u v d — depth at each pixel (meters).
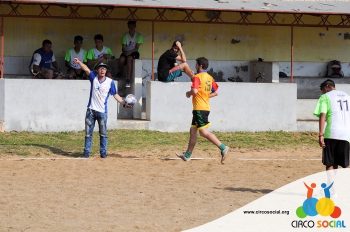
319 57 38.38
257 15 36.88
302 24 35.94
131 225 16.66
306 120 34.38
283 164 26.02
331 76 38.19
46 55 32.72
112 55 34.25
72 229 16.23
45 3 30.66
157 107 32.19
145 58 35.97
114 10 35.00
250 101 33.16
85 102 31.52
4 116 30.78
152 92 32.12
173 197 19.83
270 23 35.84
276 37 37.69
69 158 26.12
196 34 36.66
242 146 30.00
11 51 34.38
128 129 31.86
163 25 36.19
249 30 37.34
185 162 25.89
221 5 32.94
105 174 23.25
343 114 20.03
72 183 21.64
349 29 38.31
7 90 30.78
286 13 33.03
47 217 17.33
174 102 32.31
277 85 33.41
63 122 31.31
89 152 26.42
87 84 31.50
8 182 21.62
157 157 26.89
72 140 29.62
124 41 34.06
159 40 36.19
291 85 33.50
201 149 28.84
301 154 28.81
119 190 20.69
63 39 34.91
